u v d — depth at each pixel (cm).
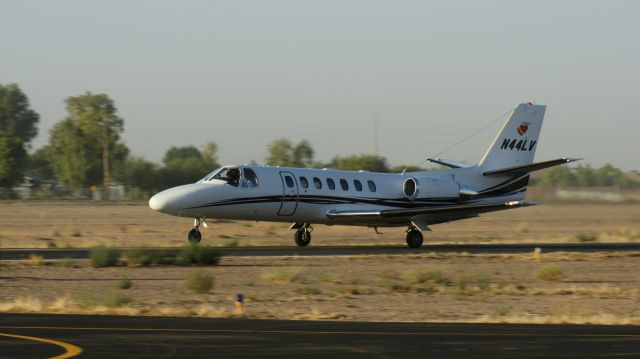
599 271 10694
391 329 5803
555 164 14712
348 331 5684
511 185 15438
